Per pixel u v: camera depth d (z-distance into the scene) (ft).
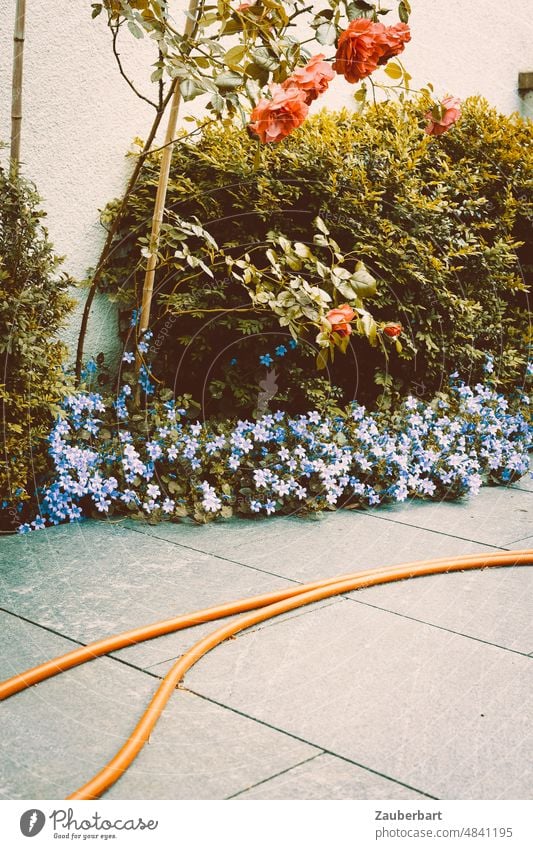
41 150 13.84
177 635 9.47
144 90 15.24
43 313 12.26
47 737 7.41
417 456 15.31
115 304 15.34
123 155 15.07
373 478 14.78
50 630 9.38
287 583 11.00
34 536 12.27
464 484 15.19
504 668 9.04
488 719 8.02
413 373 16.56
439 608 10.53
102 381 14.82
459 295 17.02
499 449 16.03
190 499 13.39
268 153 14.65
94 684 8.36
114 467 13.28
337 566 11.71
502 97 24.25
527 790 6.94
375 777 7.04
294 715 7.95
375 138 15.98
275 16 10.86
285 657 9.08
